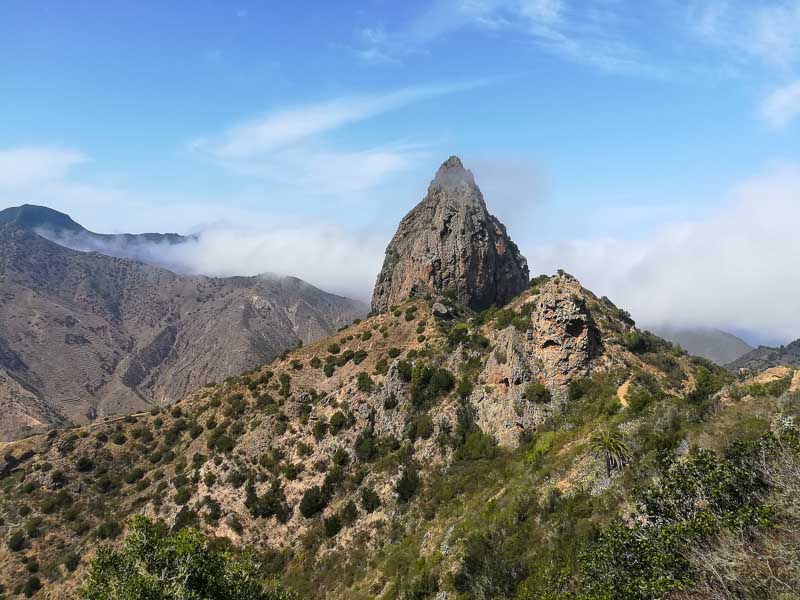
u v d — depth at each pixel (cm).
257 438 8494
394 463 7056
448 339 8844
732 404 4166
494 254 13400
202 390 11625
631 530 2762
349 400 8356
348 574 5822
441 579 4541
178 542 3388
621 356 7338
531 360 7212
